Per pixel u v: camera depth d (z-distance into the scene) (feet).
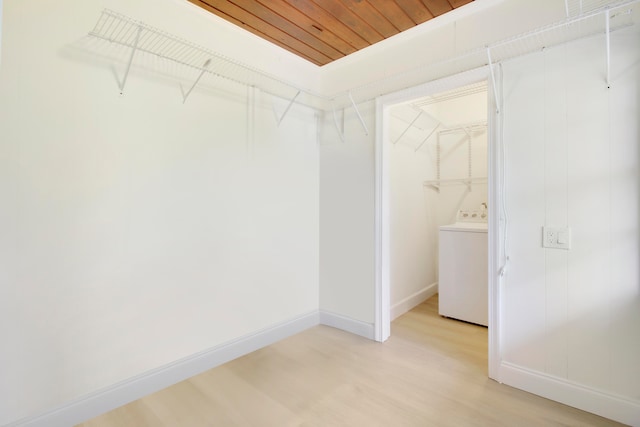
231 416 5.82
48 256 5.36
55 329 5.45
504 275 6.73
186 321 7.08
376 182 8.86
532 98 6.37
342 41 8.51
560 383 6.13
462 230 10.32
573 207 5.97
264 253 8.67
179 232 6.95
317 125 10.16
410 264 11.72
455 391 6.51
